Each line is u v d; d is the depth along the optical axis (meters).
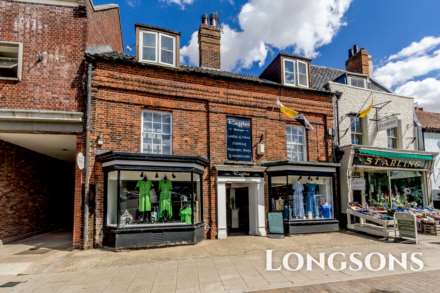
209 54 14.23
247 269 6.67
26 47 9.43
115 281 5.92
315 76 16.11
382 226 11.92
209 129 11.05
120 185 9.07
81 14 9.91
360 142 14.39
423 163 14.42
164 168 9.42
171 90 10.64
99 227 9.07
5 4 9.48
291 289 5.35
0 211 9.74
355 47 17.73
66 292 5.37
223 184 10.88
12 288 5.61
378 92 14.93
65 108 9.38
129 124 9.97
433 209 13.55
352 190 12.79
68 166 15.63
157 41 11.09
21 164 11.02
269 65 14.03
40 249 8.93
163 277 6.14
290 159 12.57
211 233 10.48
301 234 11.36
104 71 9.74
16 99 9.12
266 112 12.12
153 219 9.58
